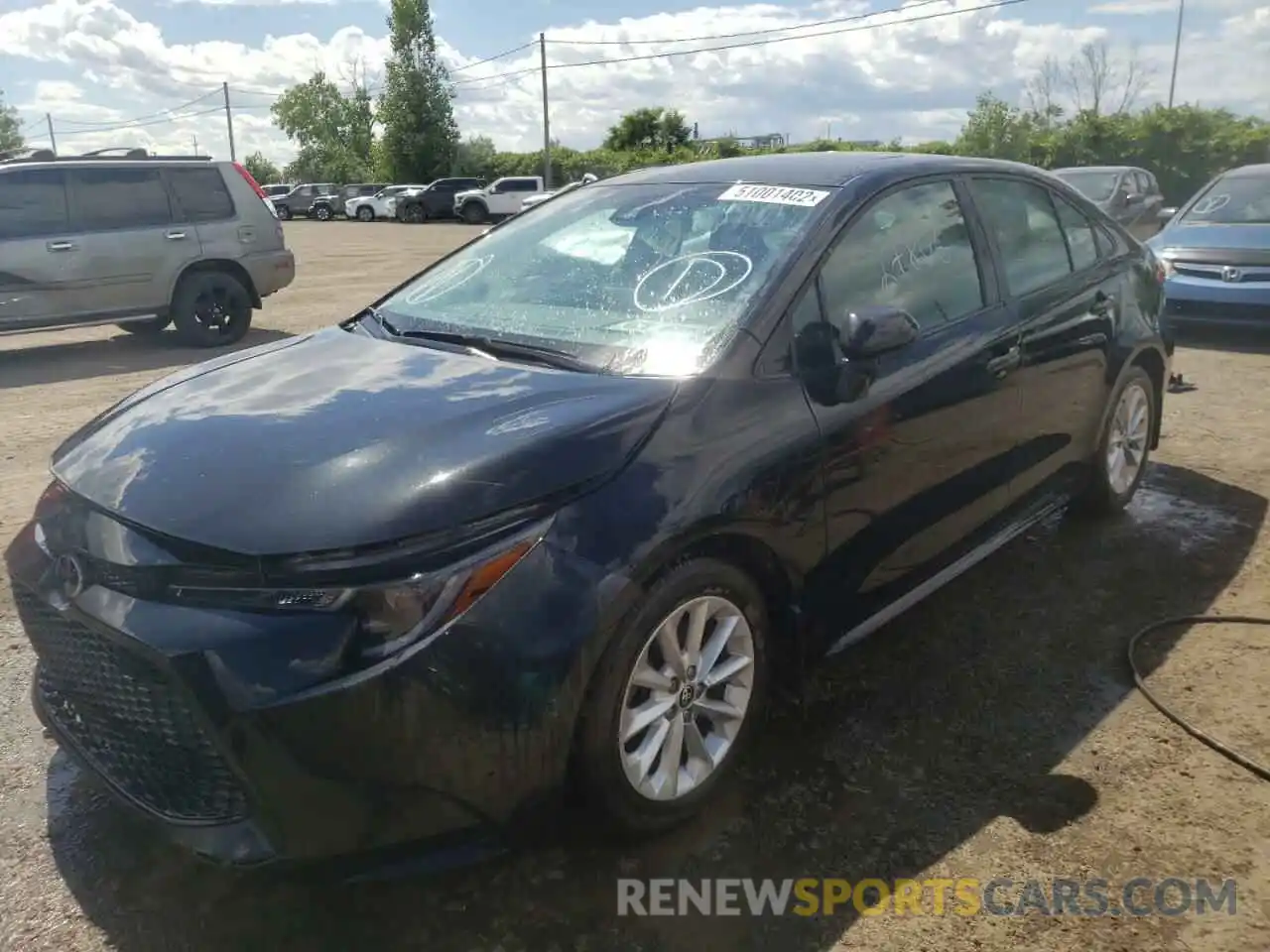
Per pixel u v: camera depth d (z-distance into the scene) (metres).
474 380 2.80
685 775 2.68
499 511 2.27
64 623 2.40
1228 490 5.20
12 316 9.16
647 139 56.56
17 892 2.49
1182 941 2.31
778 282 2.98
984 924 2.37
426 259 20.97
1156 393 4.93
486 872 2.56
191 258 10.15
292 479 2.32
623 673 2.41
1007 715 3.23
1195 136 33.91
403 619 2.14
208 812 2.24
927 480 3.32
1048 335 3.90
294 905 2.45
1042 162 36.03
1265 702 3.27
